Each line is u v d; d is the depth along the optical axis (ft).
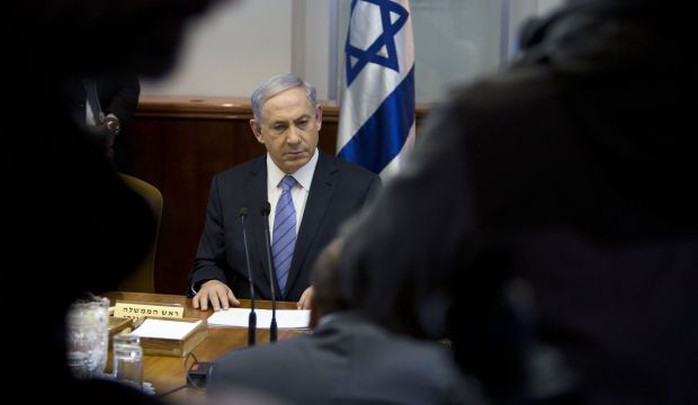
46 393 1.72
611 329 3.09
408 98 14.15
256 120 11.37
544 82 3.06
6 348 1.67
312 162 11.35
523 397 3.28
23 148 1.69
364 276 3.31
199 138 17.37
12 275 1.67
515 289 3.20
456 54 19.49
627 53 2.92
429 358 4.56
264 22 18.78
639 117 2.93
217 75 18.94
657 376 3.13
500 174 3.01
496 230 3.04
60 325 1.77
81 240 1.79
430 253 3.12
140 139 17.44
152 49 1.73
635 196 2.99
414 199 3.11
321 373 4.55
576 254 3.04
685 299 3.11
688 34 2.89
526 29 3.35
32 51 1.66
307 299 10.15
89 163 1.82
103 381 1.83
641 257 3.04
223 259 11.51
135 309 9.31
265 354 4.67
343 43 19.44
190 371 7.54
